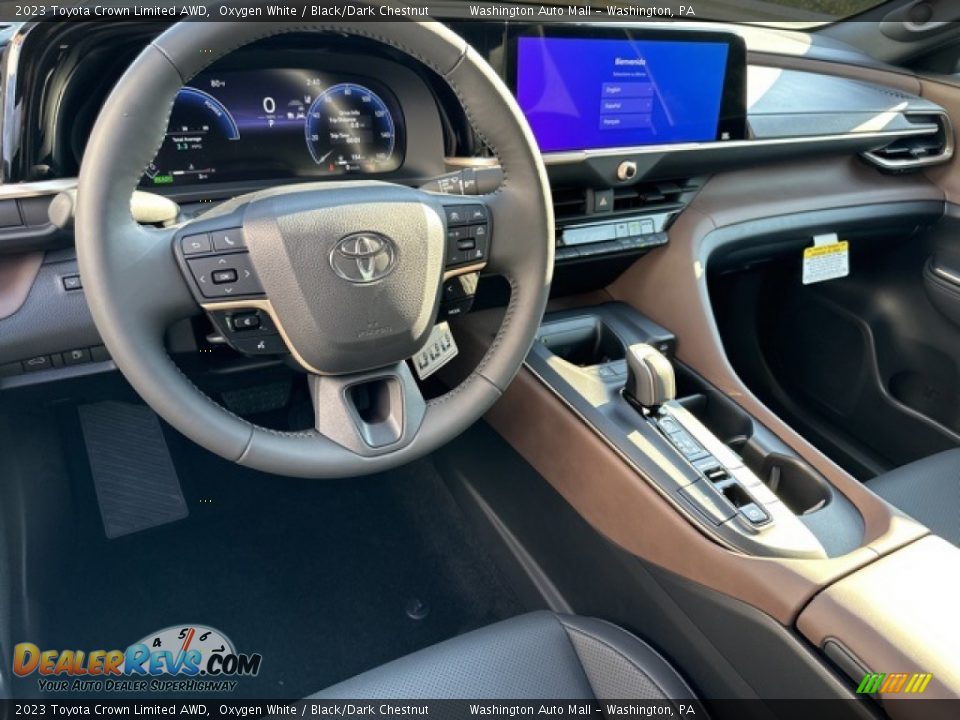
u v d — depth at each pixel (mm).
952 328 1735
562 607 1339
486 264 998
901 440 1816
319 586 1607
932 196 1790
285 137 1180
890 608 869
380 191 876
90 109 1050
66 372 1085
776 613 925
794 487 1194
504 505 1465
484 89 897
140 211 854
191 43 760
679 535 1045
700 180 1532
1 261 1029
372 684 912
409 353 943
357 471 942
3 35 939
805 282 1758
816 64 2014
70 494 1516
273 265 836
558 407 1235
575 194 1377
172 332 1048
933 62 1975
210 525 1725
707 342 1411
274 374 1239
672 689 965
